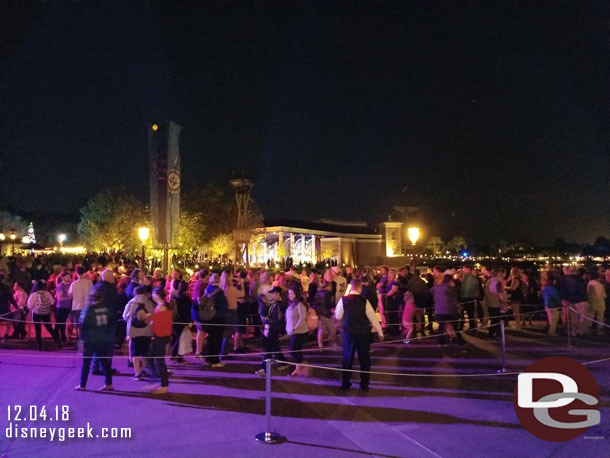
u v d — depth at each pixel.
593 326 12.82
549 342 11.64
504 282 14.51
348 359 7.62
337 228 57.41
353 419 6.23
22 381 7.95
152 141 16.62
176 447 5.29
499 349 10.85
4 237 33.66
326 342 11.63
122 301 10.75
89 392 7.38
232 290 10.34
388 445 5.39
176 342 9.62
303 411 6.55
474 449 5.29
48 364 9.18
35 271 16.95
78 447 5.27
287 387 7.78
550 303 12.62
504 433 5.75
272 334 9.03
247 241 20.08
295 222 49.81
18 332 12.10
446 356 10.17
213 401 6.97
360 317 7.61
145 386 7.73
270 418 5.62
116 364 9.37
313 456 5.08
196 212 34.97
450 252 93.50
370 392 7.48
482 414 6.42
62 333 11.97
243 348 10.99
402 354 10.46
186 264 33.31
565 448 5.29
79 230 46.47
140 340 8.26
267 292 9.82
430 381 8.12
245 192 20.09
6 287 11.20
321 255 54.47
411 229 16.11
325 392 7.50
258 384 7.96
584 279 13.73
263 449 5.25
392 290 12.95
